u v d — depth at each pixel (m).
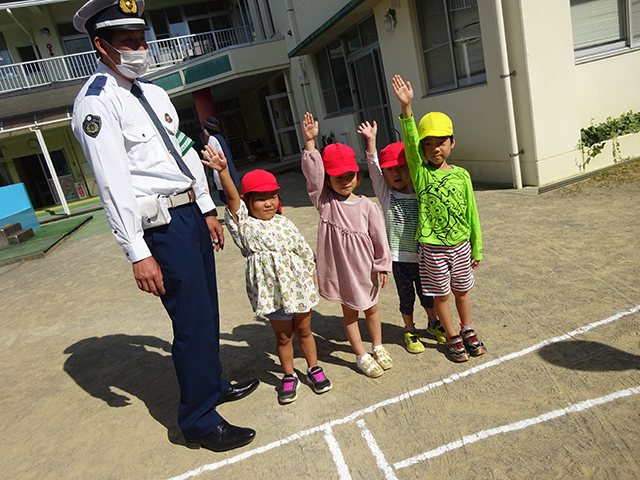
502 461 2.03
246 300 4.47
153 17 18.72
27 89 16.67
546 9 5.74
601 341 2.71
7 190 11.77
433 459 2.11
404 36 7.96
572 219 4.76
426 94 8.02
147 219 2.25
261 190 2.60
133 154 2.26
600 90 6.62
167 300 2.41
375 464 2.15
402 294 2.99
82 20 2.14
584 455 1.98
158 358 3.73
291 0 12.50
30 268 8.01
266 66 14.48
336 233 2.69
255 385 2.97
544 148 6.05
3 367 4.10
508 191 6.22
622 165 6.29
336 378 2.90
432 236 2.62
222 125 21.88
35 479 2.51
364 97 10.54
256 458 2.35
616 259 3.70
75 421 3.01
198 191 2.65
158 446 2.60
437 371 2.76
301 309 2.61
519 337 2.92
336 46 11.20
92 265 7.32
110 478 2.41
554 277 3.61
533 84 5.84
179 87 15.12
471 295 3.59
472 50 6.74
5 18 17.19
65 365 3.89
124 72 2.21
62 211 16.16
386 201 2.94
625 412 2.16
